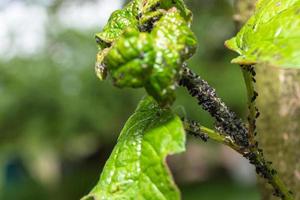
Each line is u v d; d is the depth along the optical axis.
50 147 1.76
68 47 1.55
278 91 0.29
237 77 1.63
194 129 0.17
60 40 1.53
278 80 0.29
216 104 0.17
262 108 0.29
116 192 0.16
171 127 0.16
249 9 0.29
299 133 0.28
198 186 2.19
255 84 0.30
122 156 0.16
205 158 2.28
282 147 0.29
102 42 0.17
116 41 0.15
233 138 0.18
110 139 1.94
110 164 0.16
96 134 1.74
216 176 2.26
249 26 0.16
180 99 1.44
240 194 2.02
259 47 0.15
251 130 0.17
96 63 0.17
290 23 0.15
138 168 0.16
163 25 0.15
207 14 1.63
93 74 1.53
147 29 0.16
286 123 0.28
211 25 1.63
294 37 0.15
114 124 1.67
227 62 1.68
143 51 0.15
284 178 0.29
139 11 0.17
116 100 1.57
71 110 1.56
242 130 0.18
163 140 0.16
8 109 1.58
